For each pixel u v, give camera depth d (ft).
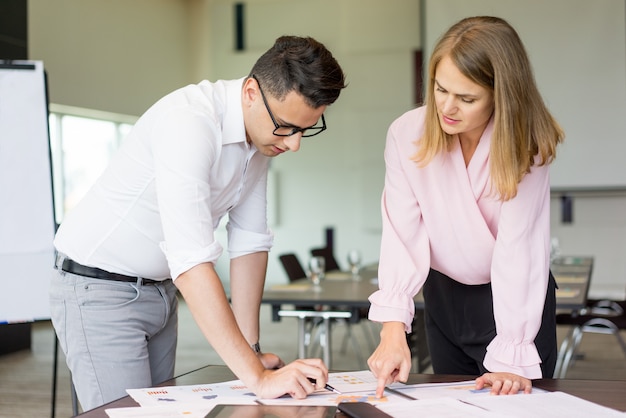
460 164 6.46
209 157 5.71
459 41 5.64
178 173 5.50
